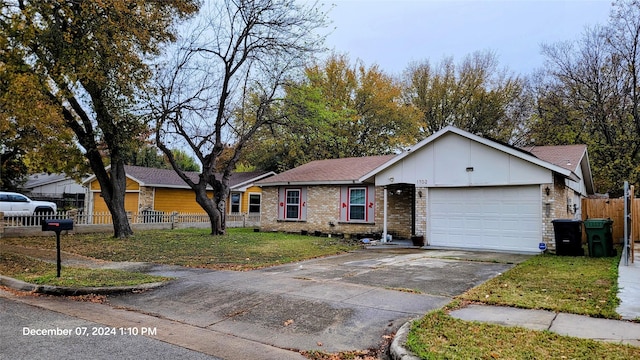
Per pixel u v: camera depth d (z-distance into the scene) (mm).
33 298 7441
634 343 4699
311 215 20750
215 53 17266
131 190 26266
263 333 5547
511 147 13602
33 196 32750
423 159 15422
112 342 5051
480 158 14211
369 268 9977
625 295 6863
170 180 27172
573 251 12047
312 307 6551
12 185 30781
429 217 15312
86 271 9422
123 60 13523
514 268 9766
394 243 16094
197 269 9938
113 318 6184
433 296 7113
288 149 32438
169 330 5641
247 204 30578
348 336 5387
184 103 16812
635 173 23531
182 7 15195
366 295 7191
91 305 6996
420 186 15430
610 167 24797
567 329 5242
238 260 11312
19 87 10828
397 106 34875
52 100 12992
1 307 6715
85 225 18656
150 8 14414
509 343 4715
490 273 9242
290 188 21719
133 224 20625
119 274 9023
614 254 11797
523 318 5754
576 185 17484
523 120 34219
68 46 12516
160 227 21828
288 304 6734
